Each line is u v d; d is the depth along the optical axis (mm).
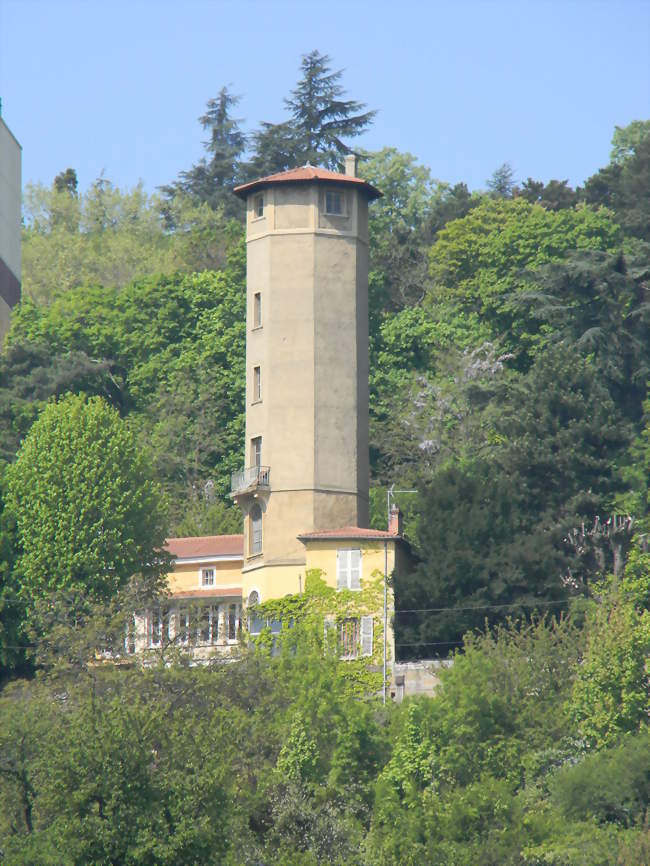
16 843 197000
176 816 182000
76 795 180375
